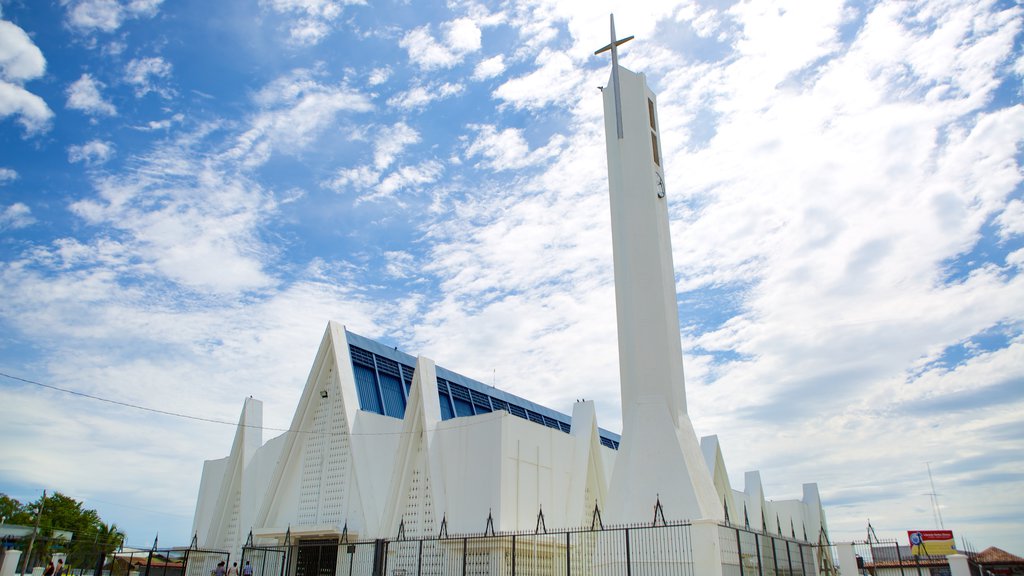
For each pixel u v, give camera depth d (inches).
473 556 1311.5
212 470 1999.3
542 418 2524.6
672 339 1406.3
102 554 1642.5
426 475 1486.2
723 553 1080.2
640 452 1267.2
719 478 2233.0
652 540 1139.3
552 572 1294.3
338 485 1614.2
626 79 1587.1
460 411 2081.7
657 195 1523.1
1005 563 2001.7
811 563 1567.4
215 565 1792.6
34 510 3292.3
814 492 3009.4
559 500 1517.0
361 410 1667.1
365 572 1438.2
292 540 1617.9
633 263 1437.0
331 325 1787.6
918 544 1797.5
